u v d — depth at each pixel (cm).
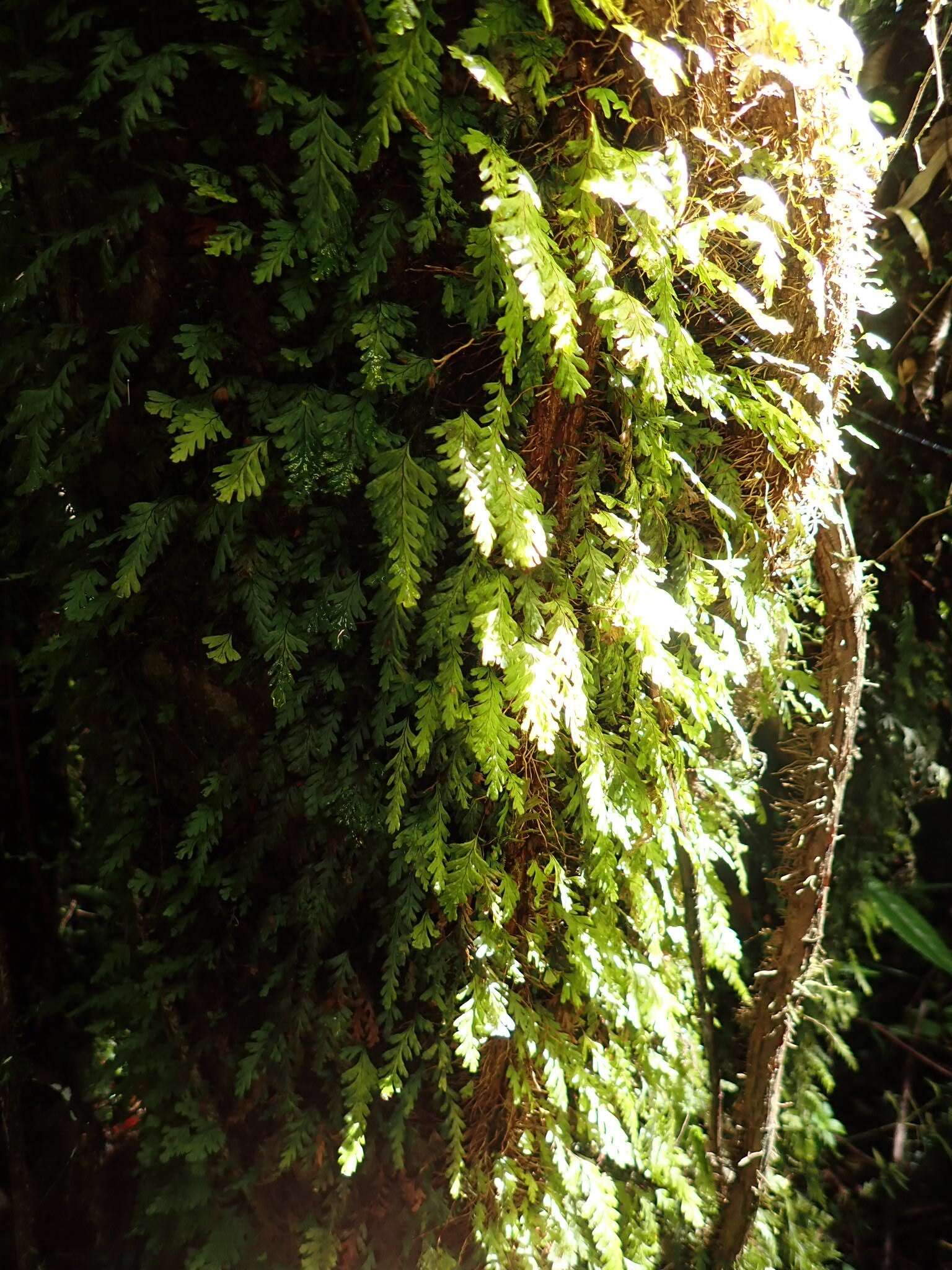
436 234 62
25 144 65
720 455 71
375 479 63
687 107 64
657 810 71
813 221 67
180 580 69
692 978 82
